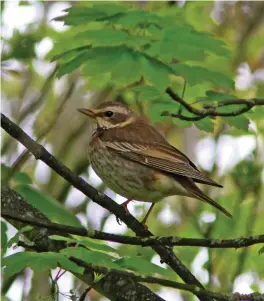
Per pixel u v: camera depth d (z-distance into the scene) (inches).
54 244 418.3
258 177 580.7
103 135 498.9
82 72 397.4
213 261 579.2
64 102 605.6
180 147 693.3
